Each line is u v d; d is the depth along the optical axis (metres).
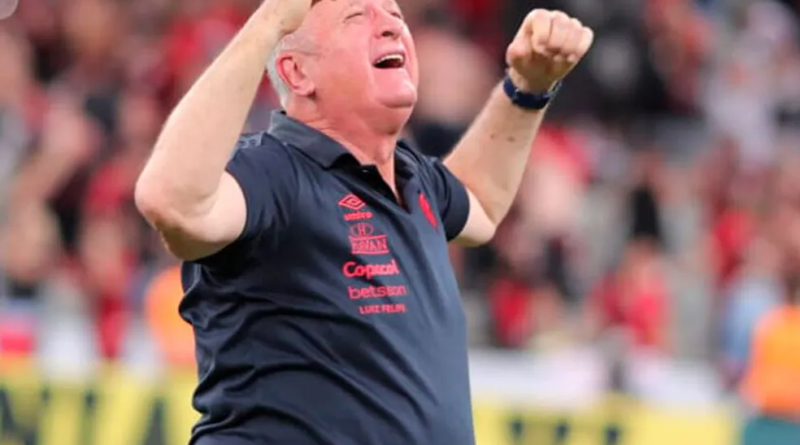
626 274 33.81
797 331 26.72
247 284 12.16
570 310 33.78
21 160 33.88
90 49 38.41
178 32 38.47
